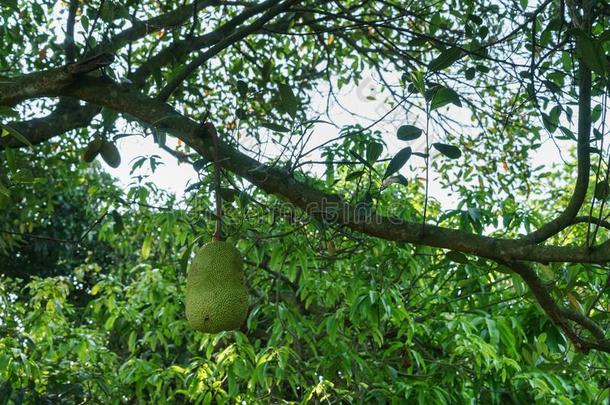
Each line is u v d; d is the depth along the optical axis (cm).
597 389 454
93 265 1010
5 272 1221
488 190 552
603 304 458
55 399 538
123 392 552
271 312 491
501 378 482
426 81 275
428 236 248
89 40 309
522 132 542
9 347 494
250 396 484
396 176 246
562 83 368
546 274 300
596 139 248
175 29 463
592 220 239
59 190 734
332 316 450
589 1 259
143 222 530
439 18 459
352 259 483
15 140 338
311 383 513
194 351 568
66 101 358
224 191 281
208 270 266
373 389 461
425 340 527
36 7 526
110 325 548
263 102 545
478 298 495
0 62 490
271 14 362
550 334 464
